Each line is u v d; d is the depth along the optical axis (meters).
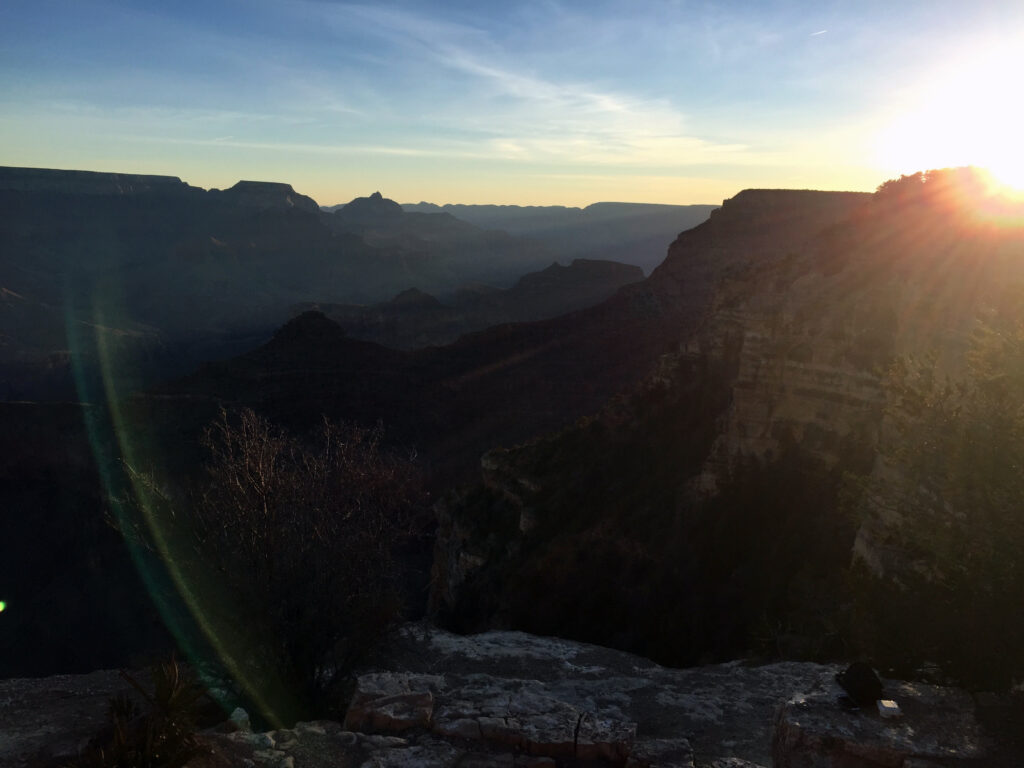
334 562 11.10
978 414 9.00
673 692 11.42
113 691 10.84
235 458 11.34
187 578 10.84
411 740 7.96
